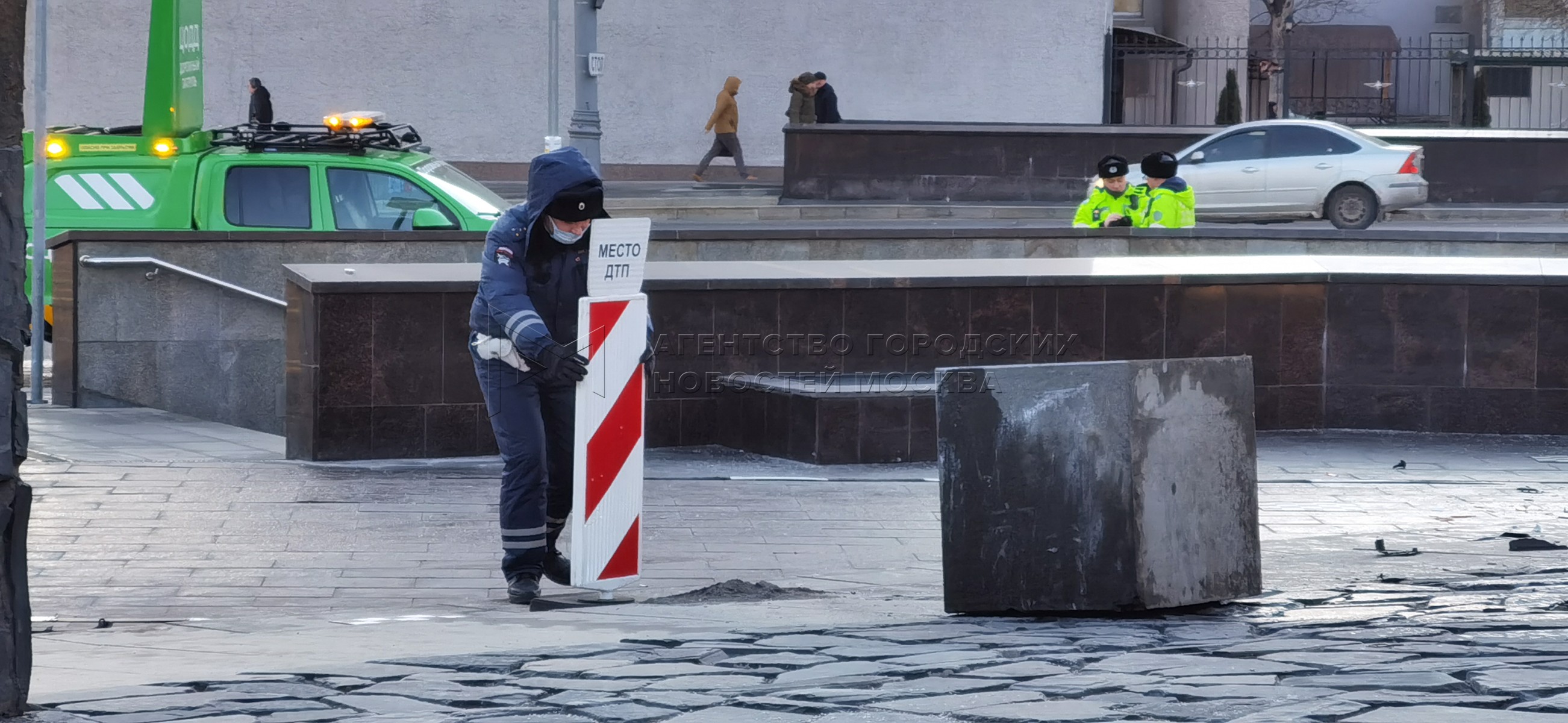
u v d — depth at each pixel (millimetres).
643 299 9734
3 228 5547
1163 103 67938
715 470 15695
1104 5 55531
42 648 8023
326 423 15789
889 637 7660
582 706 5824
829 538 12586
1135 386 8281
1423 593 8930
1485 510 13859
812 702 5777
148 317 19703
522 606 9945
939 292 17328
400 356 15969
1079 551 8383
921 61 55594
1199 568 8570
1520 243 24469
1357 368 18234
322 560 11492
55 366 19859
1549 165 43938
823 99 48906
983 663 6629
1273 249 23938
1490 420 18047
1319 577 9805
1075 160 43531
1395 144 42188
